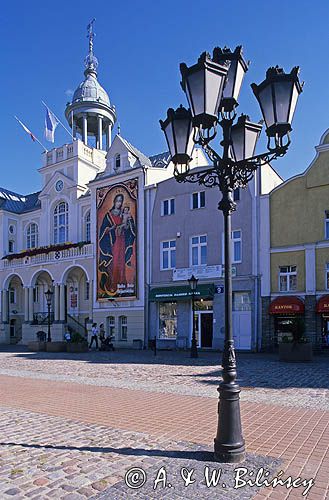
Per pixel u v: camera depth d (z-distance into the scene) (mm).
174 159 6879
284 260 26125
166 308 30891
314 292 24906
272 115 6195
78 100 42875
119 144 35188
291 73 6090
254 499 4820
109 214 34438
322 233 25156
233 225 28031
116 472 5633
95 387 12781
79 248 36344
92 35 46406
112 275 33531
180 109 6816
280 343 19797
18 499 4871
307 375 14656
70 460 6129
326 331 24516
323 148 25547
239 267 27500
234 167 6660
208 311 28641
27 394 11703
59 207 41219
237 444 5996
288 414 8852
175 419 8586
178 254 30359
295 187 26281
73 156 40281
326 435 7258
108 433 7574
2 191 46500
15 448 6746
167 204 31594
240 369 16422
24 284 40438
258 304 26516
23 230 44656
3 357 23641
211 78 5895
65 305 37688
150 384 13203
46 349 28641
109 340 29328
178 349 28938
